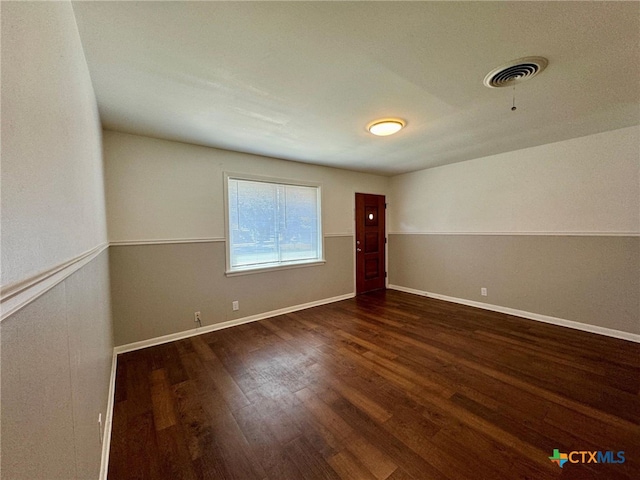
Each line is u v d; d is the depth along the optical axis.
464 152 3.69
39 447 0.55
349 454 1.49
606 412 1.77
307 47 1.48
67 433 0.77
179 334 3.08
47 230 0.66
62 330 0.75
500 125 2.69
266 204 3.83
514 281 3.71
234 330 3.32
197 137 2.91
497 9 1.24
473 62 1.65
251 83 1.84
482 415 1.77
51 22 0.79
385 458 1.46
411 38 1.43
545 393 1.98
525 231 3.58
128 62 1.57
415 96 2.06
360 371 2.34
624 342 2.80
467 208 4.20
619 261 2.89
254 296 3.67
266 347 2.84
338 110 2.27
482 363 2.43
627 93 2.05
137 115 2.32
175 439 1.61
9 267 0.44
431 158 3.99
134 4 1.16
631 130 2.79
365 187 5.07
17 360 0.46
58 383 0.70
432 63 1.65
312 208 4.38
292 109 2.24
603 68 1.72
